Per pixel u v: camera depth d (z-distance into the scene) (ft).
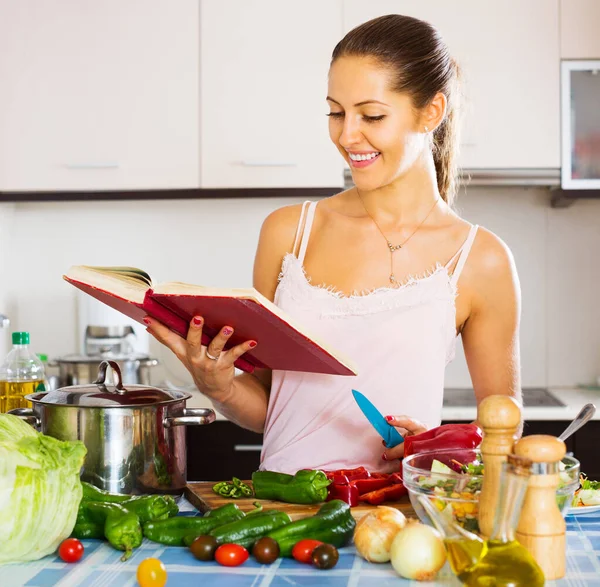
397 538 3.26
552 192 9.80
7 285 10.28
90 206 10.44
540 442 3.19
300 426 5.14
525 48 9.18
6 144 9.36
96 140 9.32
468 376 10.25
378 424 4.44
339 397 5.07
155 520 3.76
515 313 5.32
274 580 3.24
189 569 3.37
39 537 3.45
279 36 9.24
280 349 4.25
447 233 5.27
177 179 9.31
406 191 5.21
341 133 4.78
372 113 4.63
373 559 3.42
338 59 4.73
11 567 3.42
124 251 10.46
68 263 10.46
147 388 4.43
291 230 5.45
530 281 10.25
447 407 8.68
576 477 3.48
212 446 8.95
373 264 5.22
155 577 3.11
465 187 9.32
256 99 9.25
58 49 9.30
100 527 3.73
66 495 3.55
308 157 9.27
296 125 9.26
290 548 3.47
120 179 9.33
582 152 9.19
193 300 3.84
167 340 4.41
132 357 9.10
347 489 4.13
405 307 5.08
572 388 10.19
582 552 3.51
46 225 10.46
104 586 3.19
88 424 4.11
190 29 9.26
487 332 5.32
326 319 5.10
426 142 5.22
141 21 9.27
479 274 5.22
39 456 3.50
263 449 5.34
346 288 5.20
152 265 10.46
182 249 10.45
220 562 3.40
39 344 10.46
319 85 9.23
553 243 10.24
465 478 3.40
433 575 3.21
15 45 9.32
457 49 9.19
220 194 9.29
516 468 2.89
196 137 9.29
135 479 4.17
